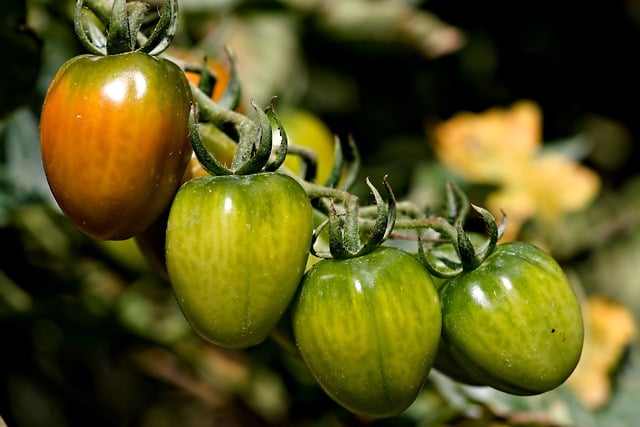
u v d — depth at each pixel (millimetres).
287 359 629
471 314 443
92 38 447
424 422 594
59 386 643
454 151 685
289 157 518
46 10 570
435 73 797
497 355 443
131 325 648
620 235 771
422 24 713
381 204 436
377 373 437
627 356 635
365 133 780
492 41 833
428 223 449
